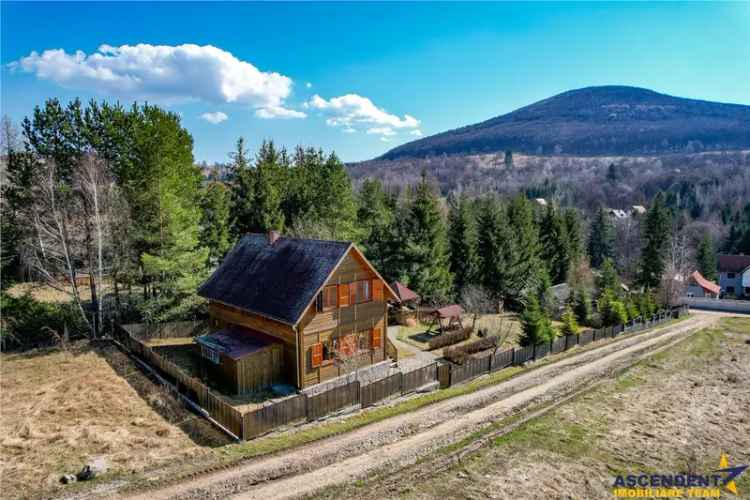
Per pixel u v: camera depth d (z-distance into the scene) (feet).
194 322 124.06
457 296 183.32
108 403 78.89
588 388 101.76
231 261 113.60
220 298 105.40
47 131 120.16
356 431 75.51
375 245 185.88
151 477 58.23
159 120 131.23
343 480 60.95
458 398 93.50
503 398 94.32
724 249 352.90
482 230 194.59
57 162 120.67
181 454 63.93
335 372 98.02
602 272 216.74
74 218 118.83
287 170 206.08
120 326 113.80
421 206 170.50
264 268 104.63
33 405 77.66
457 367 104.58
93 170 114.21
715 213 424.05
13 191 118.01
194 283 121.39
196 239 129.90
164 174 123.65
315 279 93.30
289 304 91.61
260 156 195.83
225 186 186.39
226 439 69.46
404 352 122.83
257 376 91.04
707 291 268.21
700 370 117.80
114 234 123.03
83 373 93.20
